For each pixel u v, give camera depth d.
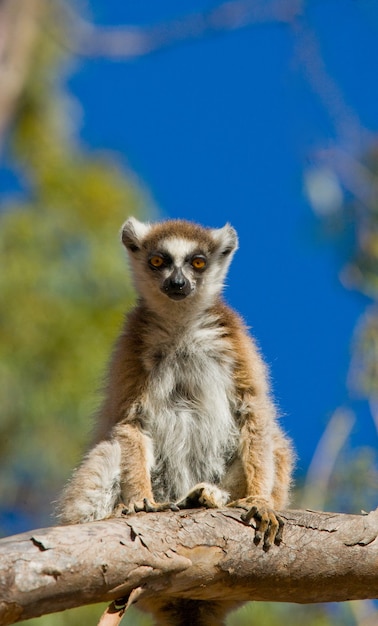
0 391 23.80
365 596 11.98
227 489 15.66
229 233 18.27
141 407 15.84
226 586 11.45
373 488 17.70
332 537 11.69
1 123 22.00
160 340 16.56
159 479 15.88
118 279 24.94
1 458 24.44
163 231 18.09
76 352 23.89
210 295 17.06
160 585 10.86
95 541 10.22
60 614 20.47
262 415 15.55
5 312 24.16
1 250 24.81
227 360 16.12
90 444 16.78
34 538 9.85
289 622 20.00
